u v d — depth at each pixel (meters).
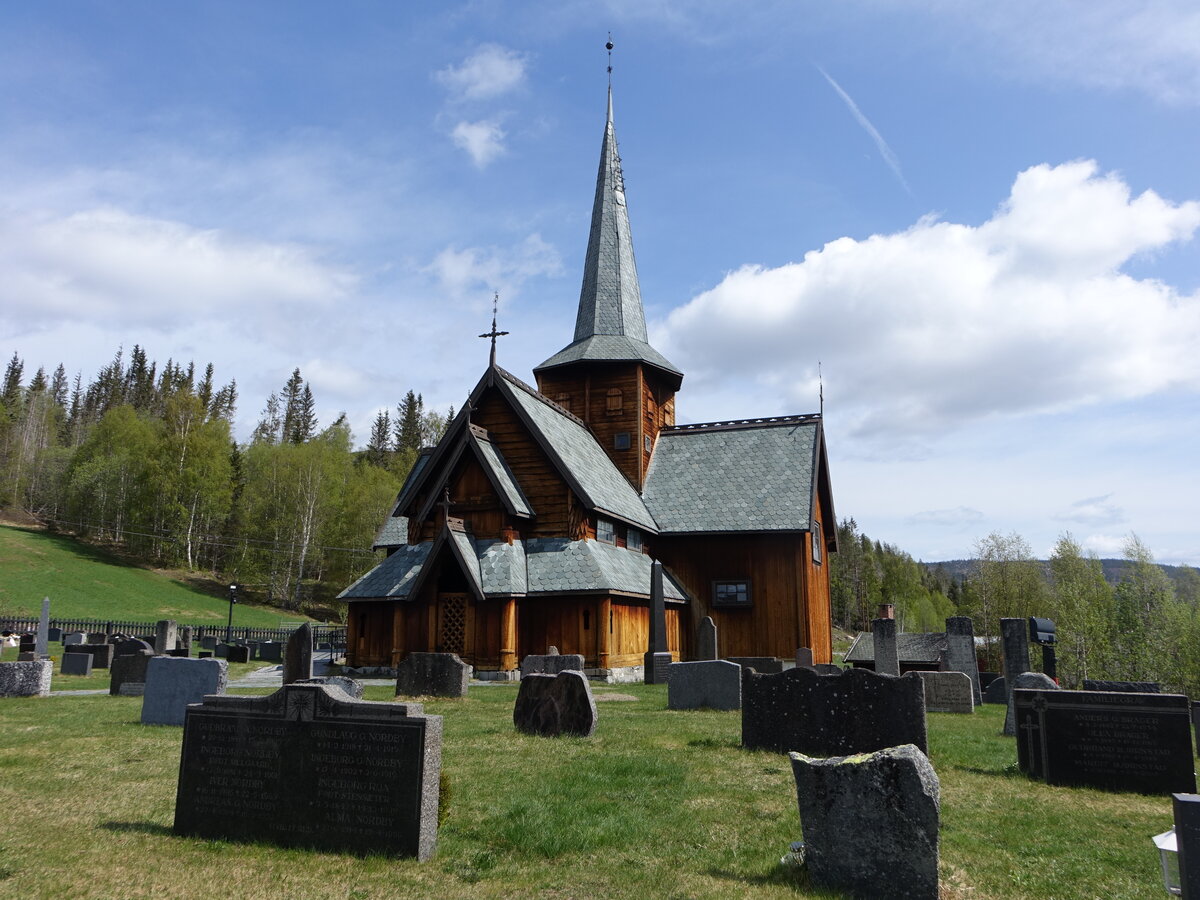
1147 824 9.57
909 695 12.50
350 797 7.80
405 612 30.41
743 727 13.46
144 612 71.69
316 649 54.41
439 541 29.66
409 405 156.38
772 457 42.09
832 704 12.92
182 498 96.25
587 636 29.48
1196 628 54.59
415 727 7.71
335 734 7.93
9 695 21.64
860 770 7.10
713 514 39.22
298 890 6.71
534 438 32.78
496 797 9.82
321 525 91.75
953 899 7.02
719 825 8.96
